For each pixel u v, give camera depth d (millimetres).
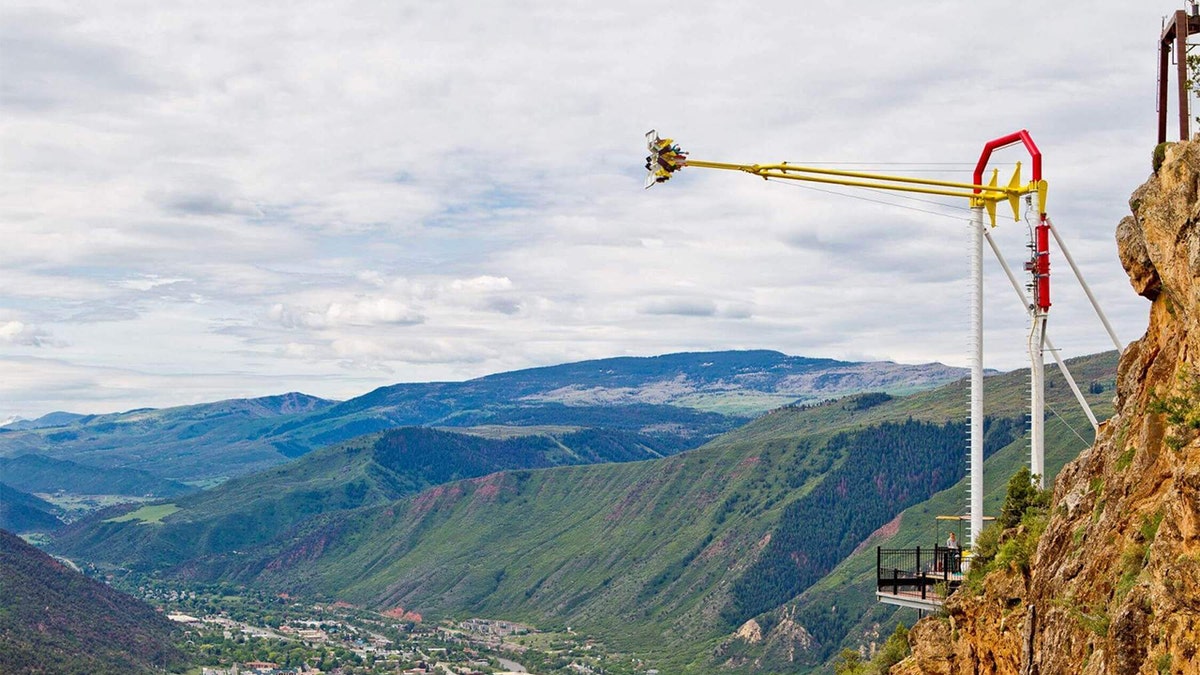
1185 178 32312
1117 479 34000
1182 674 26266
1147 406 33906
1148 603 28516
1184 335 32594
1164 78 39500
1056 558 37094
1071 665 32531
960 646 44156
